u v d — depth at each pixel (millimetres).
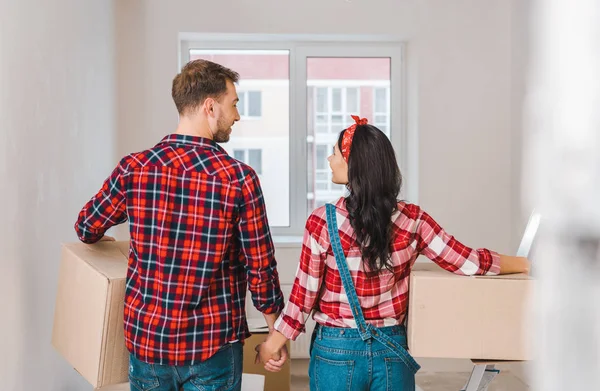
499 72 4078
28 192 2004
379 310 1645
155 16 3928
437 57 4070
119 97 3857
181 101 1571
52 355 2266
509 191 4094
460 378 3852
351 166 1635
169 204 1479
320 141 4375
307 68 4320
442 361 4027
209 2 3959
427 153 4102
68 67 2586
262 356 1757
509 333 1666
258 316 4012
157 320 1474
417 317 1666
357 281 1630
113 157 3639
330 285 1658
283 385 2965
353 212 1614
